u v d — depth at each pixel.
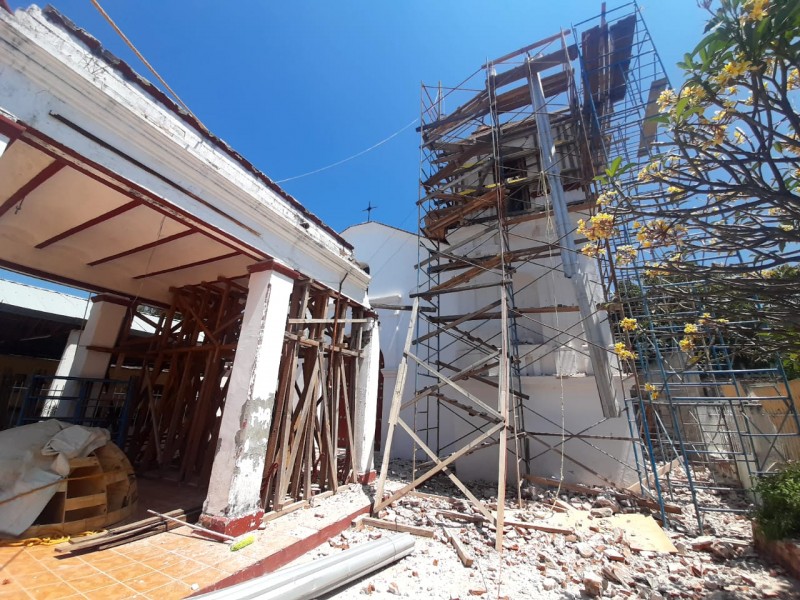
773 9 2.29
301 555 4.50
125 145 4.02
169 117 4.55
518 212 10.44
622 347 5.60
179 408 6.87
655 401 6.89
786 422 7.85
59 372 9.66
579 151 10.05
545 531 5.64
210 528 4.46
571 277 7.72
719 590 4.05
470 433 8.70
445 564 4.56
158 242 6.00
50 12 3.55
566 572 4.41
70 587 3.22
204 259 6.54
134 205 4.90
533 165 11.15
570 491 7.79
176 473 6.84
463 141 11.53
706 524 6.15
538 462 8.54
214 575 3.55
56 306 11.32
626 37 9.20
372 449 7.90
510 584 4.11
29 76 3.31
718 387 9.09
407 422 11.50
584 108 10.02
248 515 4.63
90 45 3.83
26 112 3.26
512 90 10.45
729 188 2.93
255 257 5.55
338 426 7.56
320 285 6.64
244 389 4.90
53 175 4.35
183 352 7.16
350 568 3.96
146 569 3.62
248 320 5.29
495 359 8.95
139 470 6.95
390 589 3.92
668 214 3.33
